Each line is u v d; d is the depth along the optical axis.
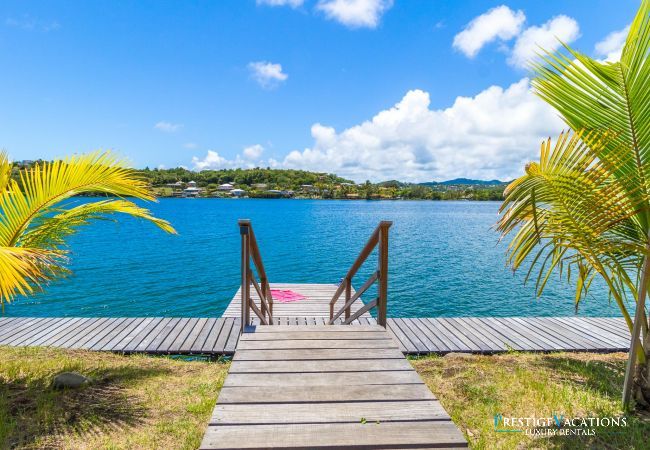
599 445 2.73
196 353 5.49
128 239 26.75
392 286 13.65
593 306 11.26
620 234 3.30
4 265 2.67
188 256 19.59
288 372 2.82
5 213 3.52
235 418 2.19
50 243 4.06
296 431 2.08
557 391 3.64
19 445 2.67
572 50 2.73
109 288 12.87
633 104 2.71
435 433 2.08
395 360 3.06
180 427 3.00
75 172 3.54
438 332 6.39
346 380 2.69
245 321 3.90
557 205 3.08
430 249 23.34
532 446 2.74
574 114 3.00
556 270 16.31
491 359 4.81
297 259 20.14
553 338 6.07
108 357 5.05
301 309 8.57
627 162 2.89
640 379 3.28
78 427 2.94
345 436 2.04
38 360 4.59
